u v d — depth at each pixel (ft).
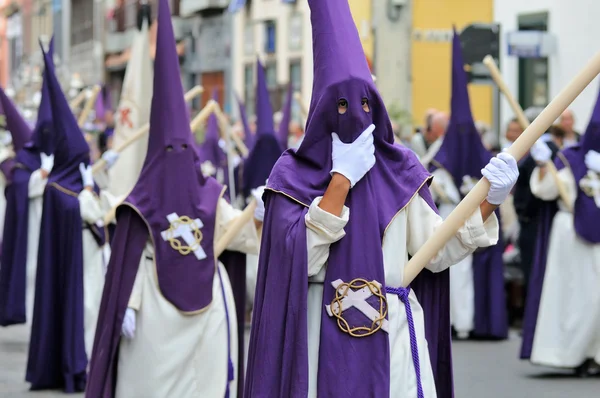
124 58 350.23
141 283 61.36
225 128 94.22
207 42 286.87
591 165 80.94
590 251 81.41
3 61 563.89
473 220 41.50
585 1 144.15
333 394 40.75
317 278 41.88
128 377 61.26
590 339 81.46
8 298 100.37
